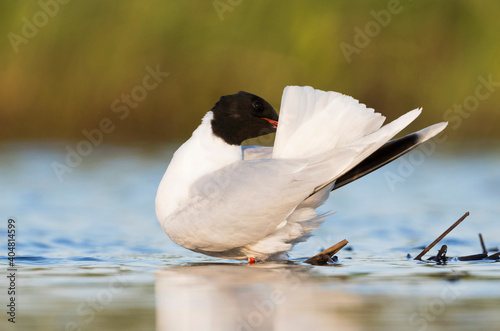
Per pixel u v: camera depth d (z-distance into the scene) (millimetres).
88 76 21078
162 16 21172
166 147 20312
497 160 18016
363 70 21156
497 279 8039
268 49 21094
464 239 10844
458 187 15352
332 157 8898
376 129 9258
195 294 7359
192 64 21062
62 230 11703
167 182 9547
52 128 21125
